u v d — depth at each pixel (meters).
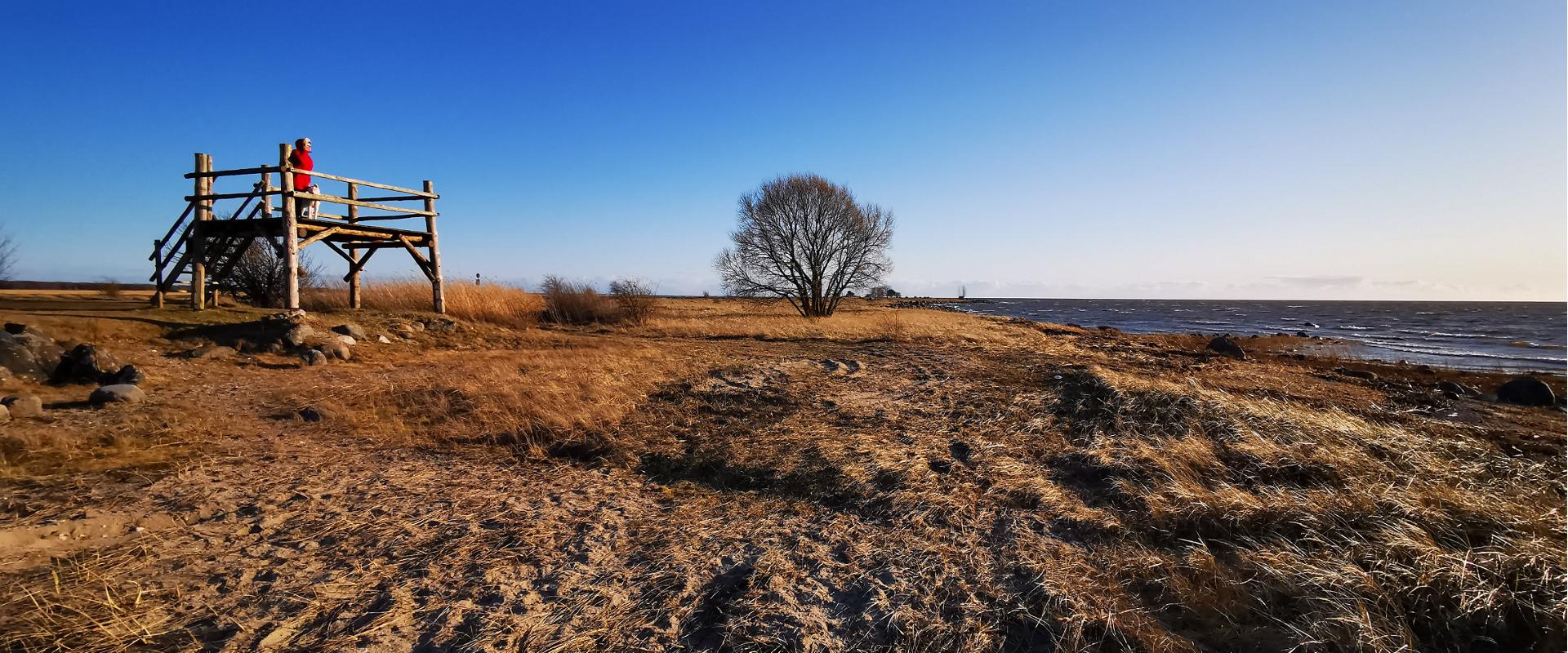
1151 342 24.89
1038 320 45.81
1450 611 3.50
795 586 3.74
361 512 4.71
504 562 3.96
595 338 16.75
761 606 3.50
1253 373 13.12
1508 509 4.59
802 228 31.55
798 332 20.53
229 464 5.60
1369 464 5.70
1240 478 5.54
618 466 6.02
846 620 3.41
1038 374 9.98
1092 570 3.93
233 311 12.61
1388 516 4.42
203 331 10.55
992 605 3.56
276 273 17.78
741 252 32.31
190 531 4.24
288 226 12.04
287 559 3.90
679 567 3.96
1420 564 3.78
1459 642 3.33
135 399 7.14
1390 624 3.29
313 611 3.33
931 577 3.86
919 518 4.70
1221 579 3.76
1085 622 3.36
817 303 32.06
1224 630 3.36
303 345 10.73
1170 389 7.91
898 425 7.02
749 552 4.20
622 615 3.41
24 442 5.43
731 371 10.27
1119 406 7.31
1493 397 12.26
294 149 12.80
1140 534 4.46
